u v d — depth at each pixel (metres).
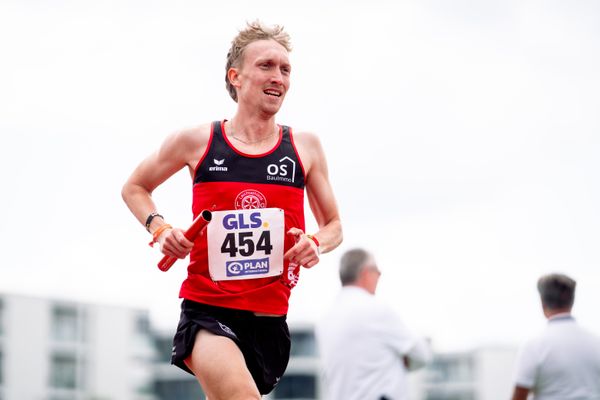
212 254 7.38
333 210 7.91
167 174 7.69
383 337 10.45
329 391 10.65
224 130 7.55
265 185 7.46
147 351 69.50
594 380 10.79
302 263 7.14
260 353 7.57
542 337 10.91
